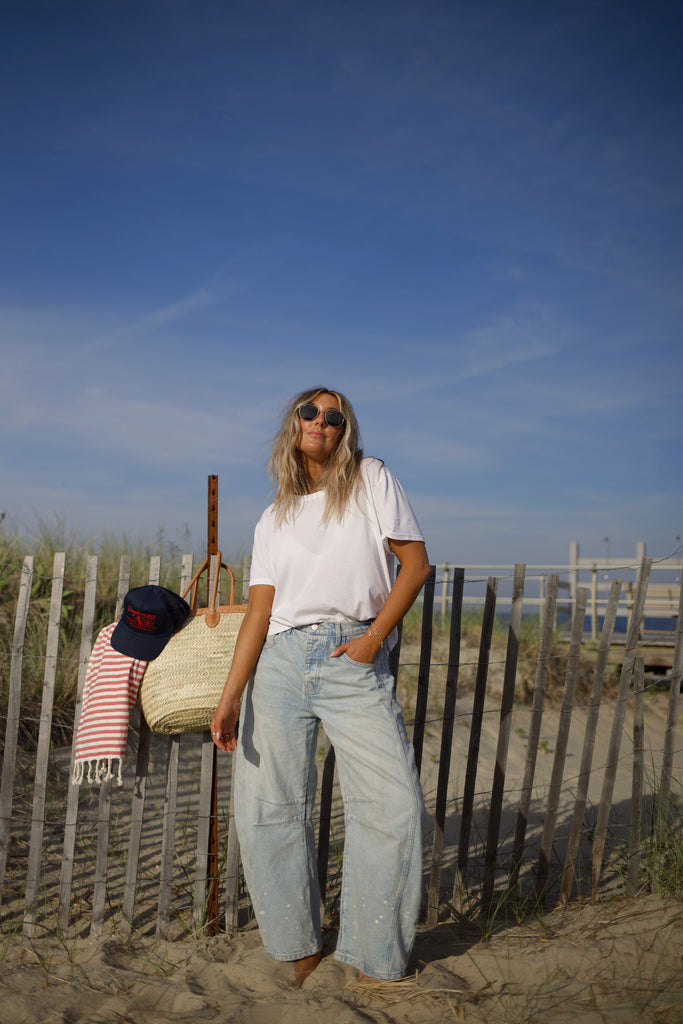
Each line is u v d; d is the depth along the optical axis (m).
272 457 2.73
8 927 3.15
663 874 3.48
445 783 3.35
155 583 3.13
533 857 4.41
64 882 3.16
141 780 3.18
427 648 3.36
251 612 2.71
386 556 2.67
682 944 2.75
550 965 2.70
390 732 2.51
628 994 2.43
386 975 2.50
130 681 2.88
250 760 2.67
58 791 4.39
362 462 2.68
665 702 9.00
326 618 2.58
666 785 3.71
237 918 3.18
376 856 2.47
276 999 2.50
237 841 3.17
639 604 3.62
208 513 3.14
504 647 8.99
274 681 2.61
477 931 3.19
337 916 3.27
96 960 2.87
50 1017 2.43
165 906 3.12
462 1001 2.45
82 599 6.44
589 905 3.44
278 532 2.65
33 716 4.90
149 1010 2.49
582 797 3.54
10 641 5.51
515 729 7.70
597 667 3.59
